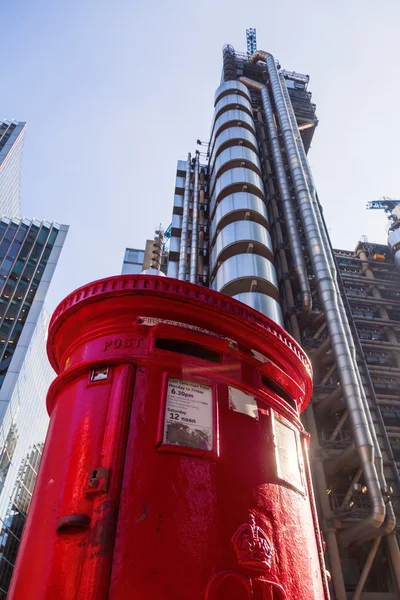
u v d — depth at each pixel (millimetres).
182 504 4410
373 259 67562
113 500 4230
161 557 4027
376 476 29828
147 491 4375
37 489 4938
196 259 52781
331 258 45438
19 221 102875
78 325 6203
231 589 4113
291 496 5488
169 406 5047
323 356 38688
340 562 30531
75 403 5273
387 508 29531
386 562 32312
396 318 60656
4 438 69688
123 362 5379
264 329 6680
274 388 6707
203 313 6195
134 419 4867
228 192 51281
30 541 4473
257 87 67562
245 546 4426
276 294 41844
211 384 5543
